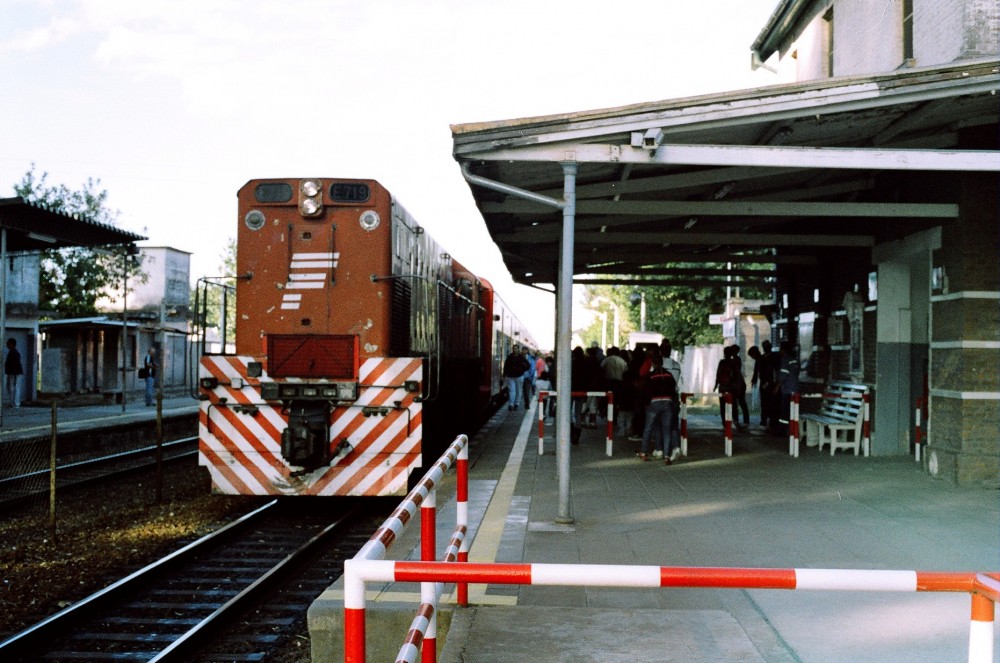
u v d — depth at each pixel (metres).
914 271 13.62
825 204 10.80
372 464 10.27
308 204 10.45
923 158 8.38
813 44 18.11
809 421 15.29
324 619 5.53
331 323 10.41
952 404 11.06
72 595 7.58
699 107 8.59
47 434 15.77
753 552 7.40
